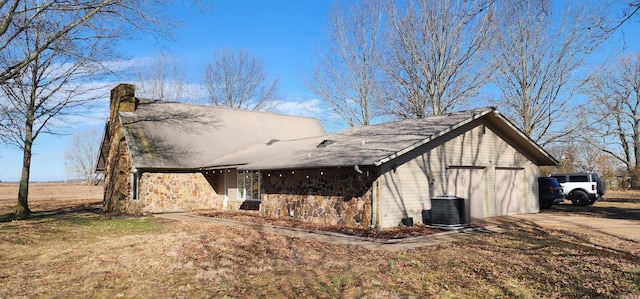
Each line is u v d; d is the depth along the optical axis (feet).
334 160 45.57
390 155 41.65
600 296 19.04
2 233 43.62
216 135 79.92
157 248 32.96
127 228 46.96
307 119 101.14
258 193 65.98
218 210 70.13
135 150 66.13
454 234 39.04
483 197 54.49
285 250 31.55
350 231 41.32
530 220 50.21
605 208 67.92
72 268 26.32
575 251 29.66
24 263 28.19
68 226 49.93
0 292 20.98
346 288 20.90
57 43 50.98
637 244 32.50
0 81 44.88
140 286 21.81
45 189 191.11
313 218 50.47
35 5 48.93
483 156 54.65
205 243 34.94
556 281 21.57
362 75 112.37
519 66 96.63
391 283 21.74
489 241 34.71
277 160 56.54
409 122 58.80
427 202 47.29
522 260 26.76
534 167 61.87
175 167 67.56
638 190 122.83
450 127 47.91
